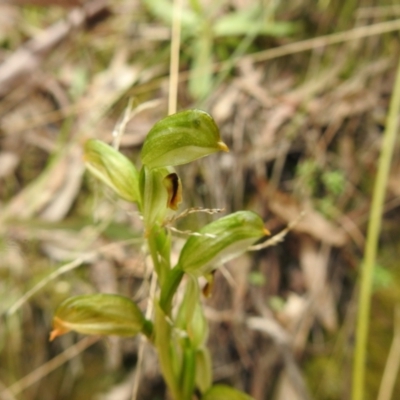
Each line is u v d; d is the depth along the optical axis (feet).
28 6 0.71
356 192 0.59
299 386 0.51
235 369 0.54
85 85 0.64
